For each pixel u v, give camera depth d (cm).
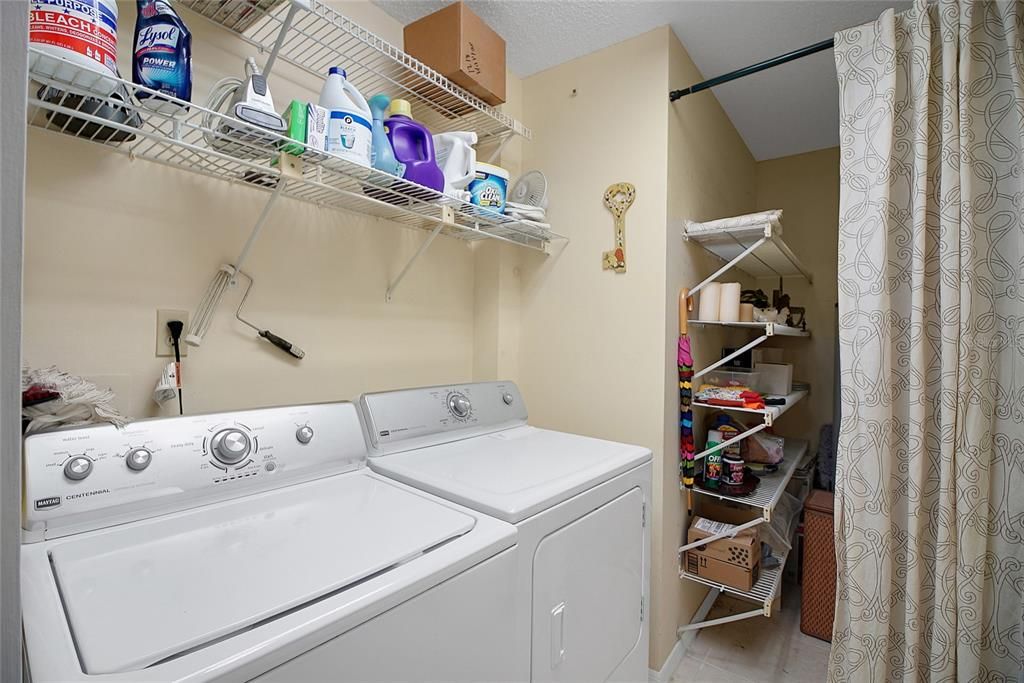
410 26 160
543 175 191
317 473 106
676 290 181
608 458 126
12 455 38
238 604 57
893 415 141
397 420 129
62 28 71
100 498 77
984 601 125
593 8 165
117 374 105
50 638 50
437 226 163
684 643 189
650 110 176
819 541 201
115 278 105
